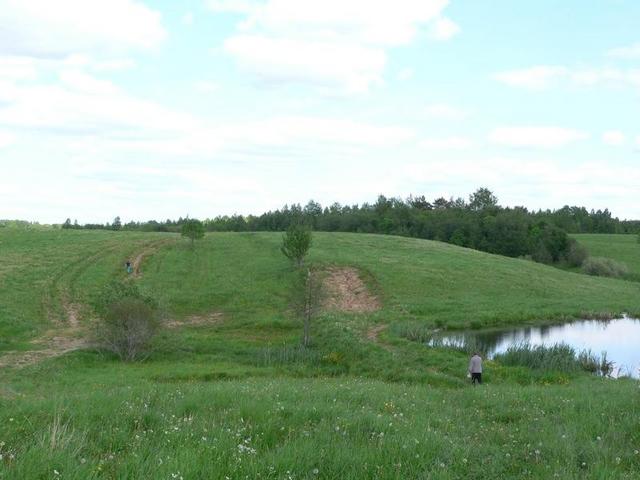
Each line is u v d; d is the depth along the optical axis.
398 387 21.22
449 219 133.12
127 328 36.19
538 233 116.81
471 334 45.03
